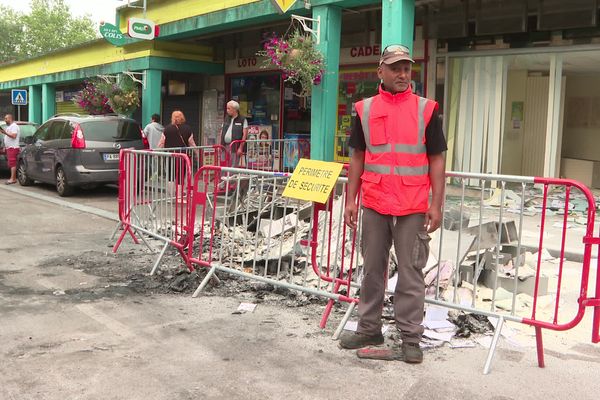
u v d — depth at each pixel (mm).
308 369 3857
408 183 3916
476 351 4199
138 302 5266
